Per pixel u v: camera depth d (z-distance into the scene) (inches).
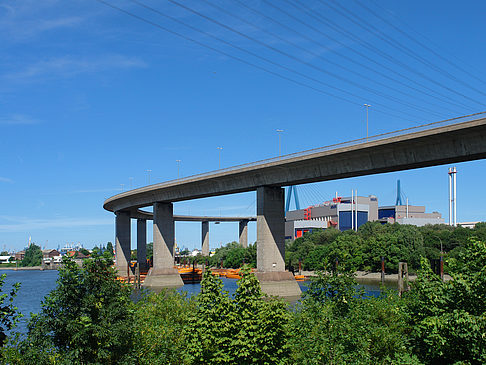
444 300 770.8
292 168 3644.2
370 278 5600.4
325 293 960.3
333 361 767.7
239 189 4220.0
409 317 821.9
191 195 4763.8
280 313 804.6
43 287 5064.0
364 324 850.8
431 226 7514.8
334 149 3208.7
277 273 3821.4
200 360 813.2
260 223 3907.5
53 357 721.0
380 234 6264.8
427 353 761.6
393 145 2878.9
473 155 2566.4
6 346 760.3
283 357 792.9
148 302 1206.9
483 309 735.7
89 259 827.4
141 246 7667.3
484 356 693.3
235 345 794.8
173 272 5128.0
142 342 882.8
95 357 765.3
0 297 723.4
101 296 799.1
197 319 844.0
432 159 2751.0
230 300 831.1
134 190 5506.9
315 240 7682.1
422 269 843.4
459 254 822.5
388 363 784.3
